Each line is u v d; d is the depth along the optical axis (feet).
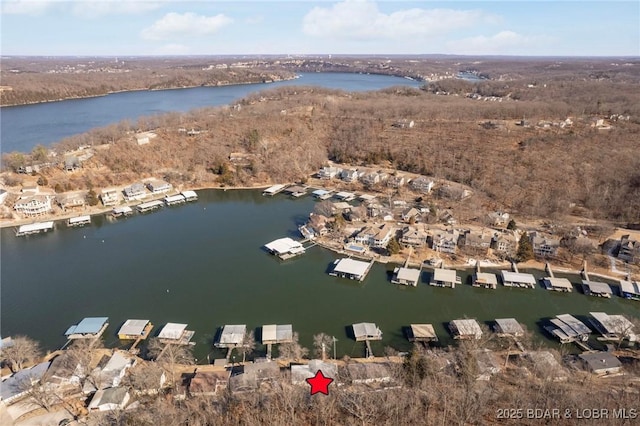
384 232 424.05
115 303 330.34
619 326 286.87
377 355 273.13
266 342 279.49
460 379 229.66
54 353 271.49
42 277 368.68
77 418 215.10
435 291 350.64
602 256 388.16
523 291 348.79
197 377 240.32
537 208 471.21
